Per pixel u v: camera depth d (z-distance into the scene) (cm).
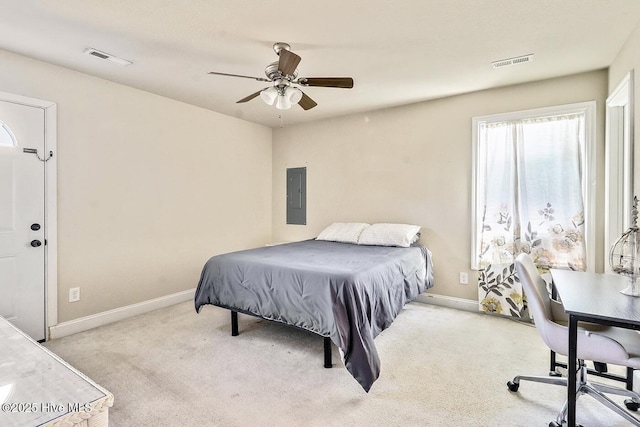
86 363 234
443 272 368
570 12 201
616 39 233
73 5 194
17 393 65
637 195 211
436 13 203
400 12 202
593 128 288
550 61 270
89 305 302
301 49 250
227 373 221
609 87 276
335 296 215
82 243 297
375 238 362
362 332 208
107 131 312
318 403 189
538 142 315
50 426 57
